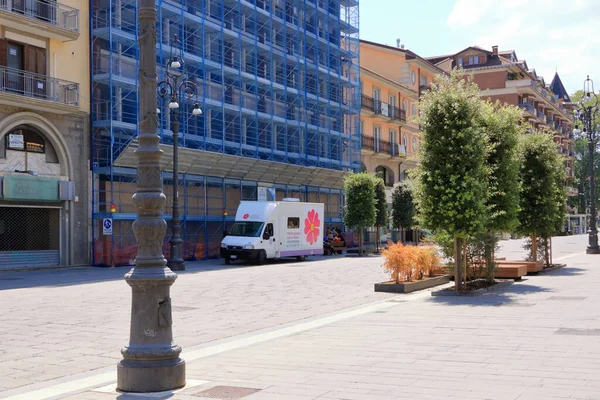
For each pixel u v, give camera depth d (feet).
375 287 58.65
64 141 96.32
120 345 33.12
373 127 180.45
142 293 23.15
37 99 89.66
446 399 20.36
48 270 90.89
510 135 62.59
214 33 124.77
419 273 64.28
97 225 100.68
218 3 126.93
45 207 94.17
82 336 35.73
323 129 156.04
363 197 131.13
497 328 34.78
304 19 152.87
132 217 102.42
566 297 49.29
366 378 23.71
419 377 23.63
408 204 155.33
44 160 94.53
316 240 119.03
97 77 101.19
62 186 95.30
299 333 35.47
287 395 21.44
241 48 133.80
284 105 142.00
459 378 23.26
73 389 23.62
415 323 37.86
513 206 62.28
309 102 153.38
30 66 92.84
